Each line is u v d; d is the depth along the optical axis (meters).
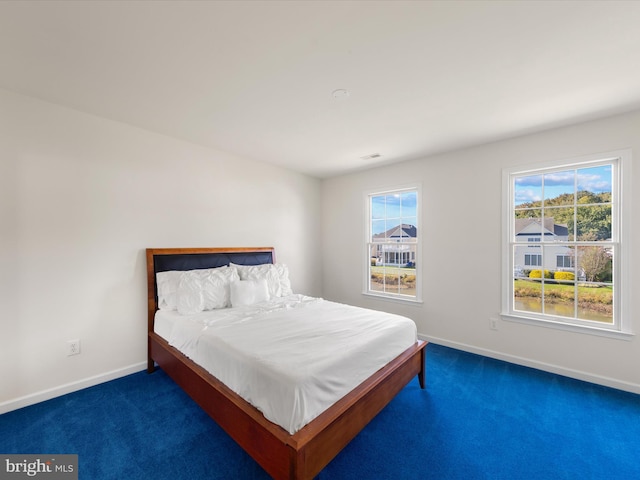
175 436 1.86
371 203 4.32
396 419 2.04
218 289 2.89
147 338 2.80
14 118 2.11
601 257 2.58
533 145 2.85
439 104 2.27
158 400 2.27
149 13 1.34
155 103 2.26
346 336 1.99
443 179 3.47
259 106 2.31
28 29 1.44
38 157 2.21
